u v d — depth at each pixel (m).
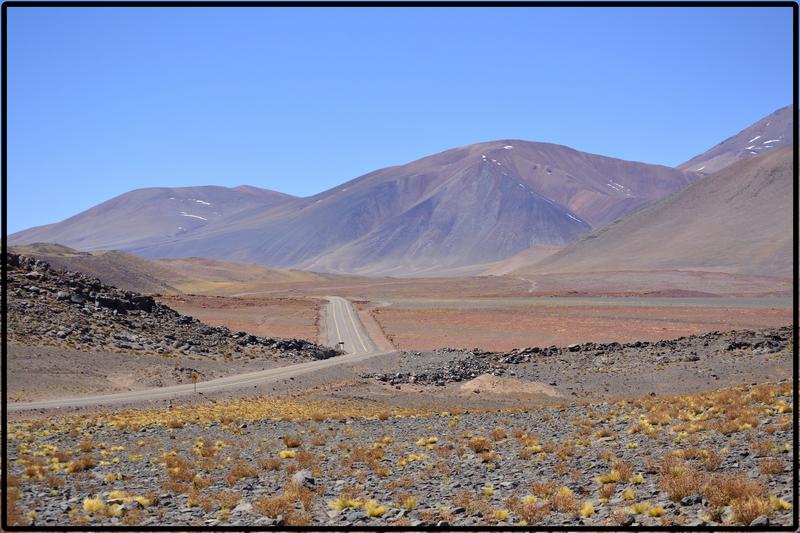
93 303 93.56
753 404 27.28
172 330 94.19
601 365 80.00
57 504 18.11
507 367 83.06
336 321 153.62
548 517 14.95
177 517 16.64
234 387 66.31
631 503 15.31
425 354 92.06
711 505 14.14
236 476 22.12
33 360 66.56
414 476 21.16
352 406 56.00
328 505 17.33
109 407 53.41
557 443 25.28
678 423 26.14
